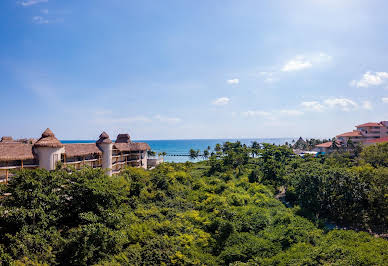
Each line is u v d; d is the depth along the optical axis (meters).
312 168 46.88
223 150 98.88
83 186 28.52
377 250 29.39
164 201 43.44
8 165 34.47
